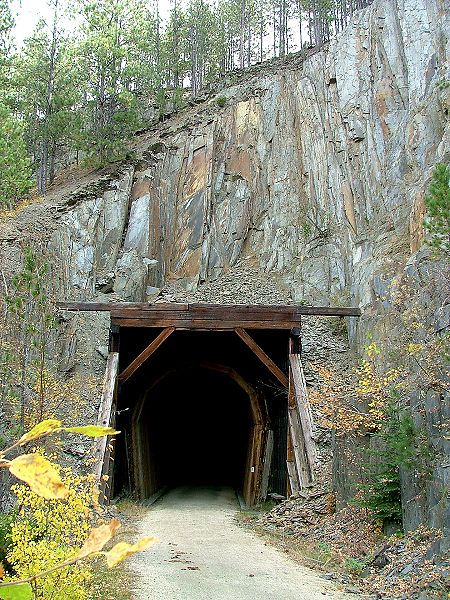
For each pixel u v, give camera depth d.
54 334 23.83
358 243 28.41
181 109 44.84
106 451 19.59
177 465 39.81
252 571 11.27
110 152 38.09
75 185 35.69
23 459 1.55
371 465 12.38
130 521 17.97
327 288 29.84
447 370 11.17
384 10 32.41
